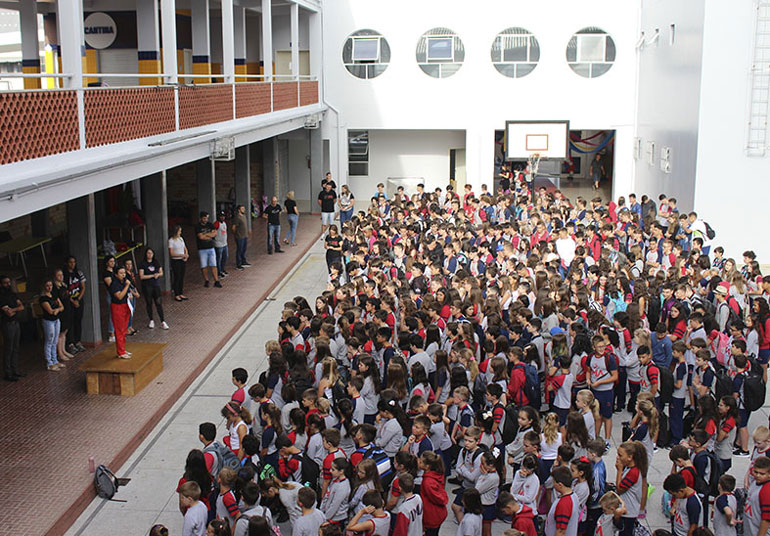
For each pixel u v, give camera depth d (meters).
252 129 19.86
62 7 11.09
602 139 35.31
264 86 21.73
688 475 8.11
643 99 27.27
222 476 7.90
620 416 12.22
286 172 31.41
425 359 10.67
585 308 12.65
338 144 29.55
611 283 13.27
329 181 25.42
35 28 21.38
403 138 31.89
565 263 16.72
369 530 7.36
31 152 10.09
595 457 8.30
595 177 35.16
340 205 25.47
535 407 10.41
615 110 28.50
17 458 10.47
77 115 11.30
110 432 11.30
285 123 23.78
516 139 28.80
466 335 11.08
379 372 11.06
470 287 13.09
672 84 23.64
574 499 7.55
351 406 9.09
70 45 11.17
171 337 15.59
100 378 12.62
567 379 10.55
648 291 13.82
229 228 26.16
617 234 18.67
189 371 13.77
